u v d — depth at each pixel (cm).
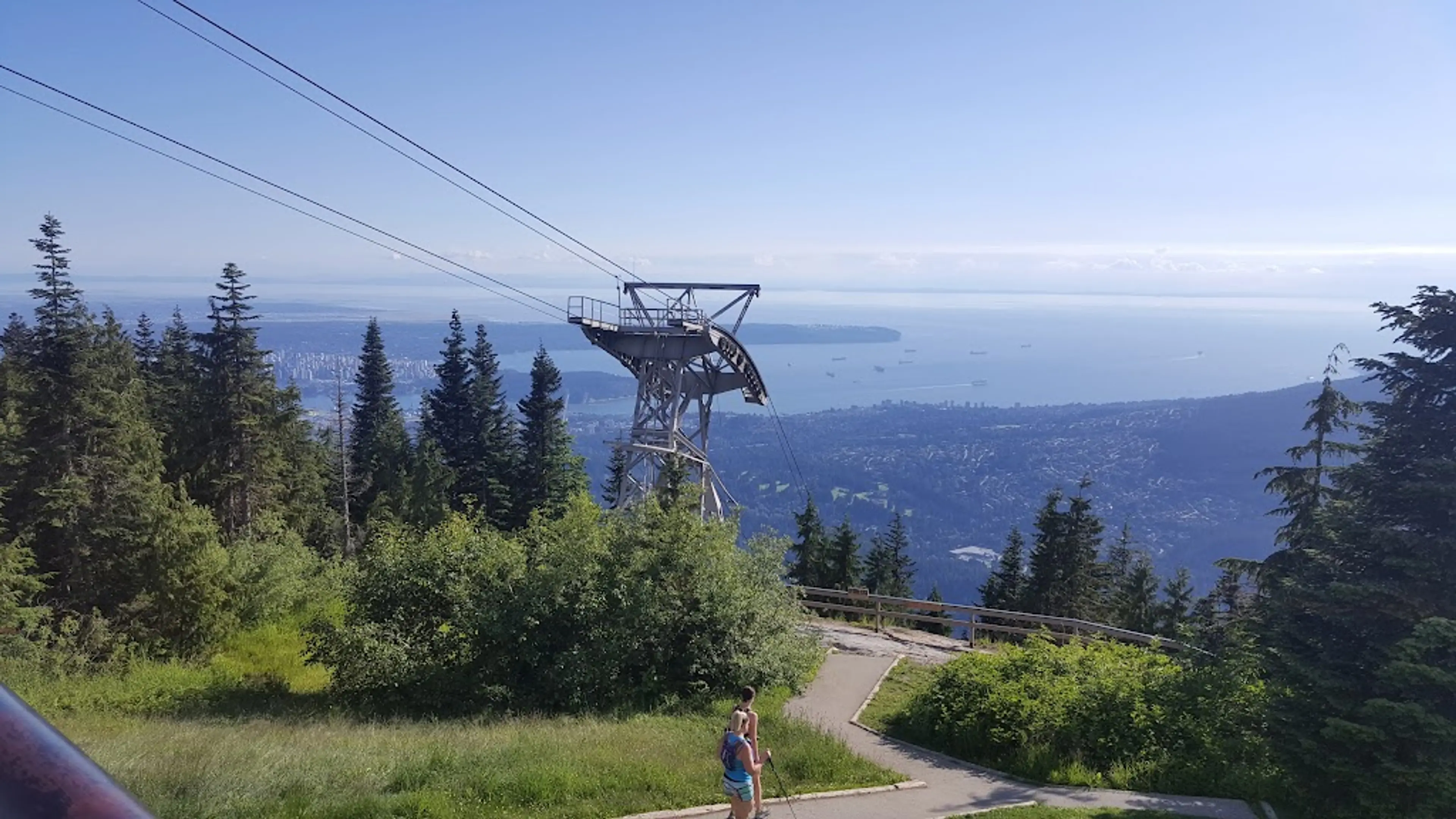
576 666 1733
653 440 4000
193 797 936
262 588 2653
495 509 5831
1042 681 1616
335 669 1920
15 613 2142
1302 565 1484
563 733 1405
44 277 3189
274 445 4588
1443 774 1094
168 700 1761
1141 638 2158
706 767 1223
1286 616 1316
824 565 6644
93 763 125
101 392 3269
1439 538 1183
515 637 1777
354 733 1411
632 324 3997
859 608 2647
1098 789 1331
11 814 102
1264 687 1452
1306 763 1210
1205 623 4112
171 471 4291
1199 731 1436
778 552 2195
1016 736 1498
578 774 1123
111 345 4700
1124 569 5872
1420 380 1237
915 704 1716
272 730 1435
